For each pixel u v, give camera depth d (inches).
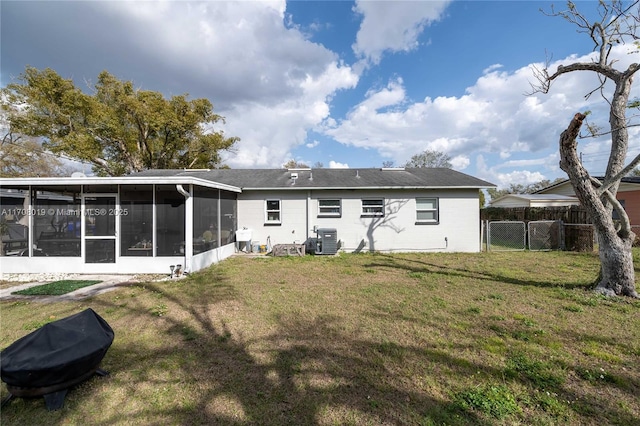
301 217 476.7
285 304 203.8
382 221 476.7
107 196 309.1
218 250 385.4
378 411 93.5
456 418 89.4
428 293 228.1
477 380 110.3
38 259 308.0
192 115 927.7
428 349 135.4
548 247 489.4
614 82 222.4
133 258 307.9
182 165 1027.9
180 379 112.9
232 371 118.5
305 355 131.3
